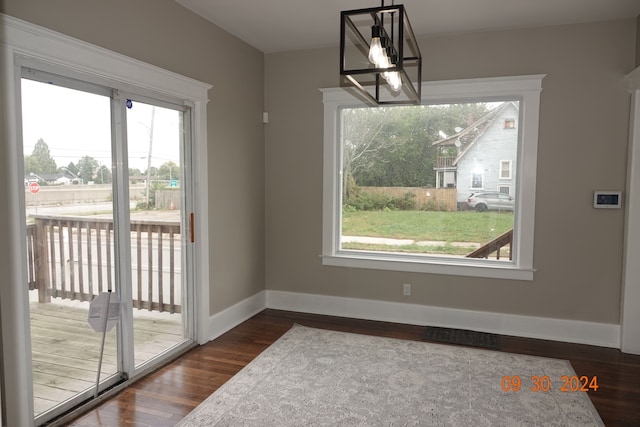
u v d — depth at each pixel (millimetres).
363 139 4309
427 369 3145
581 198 3643
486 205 3982
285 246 4566
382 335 3848
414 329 4012
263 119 4520
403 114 4164
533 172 3721
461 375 3051
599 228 3619
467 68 3857
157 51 3023
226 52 3842
